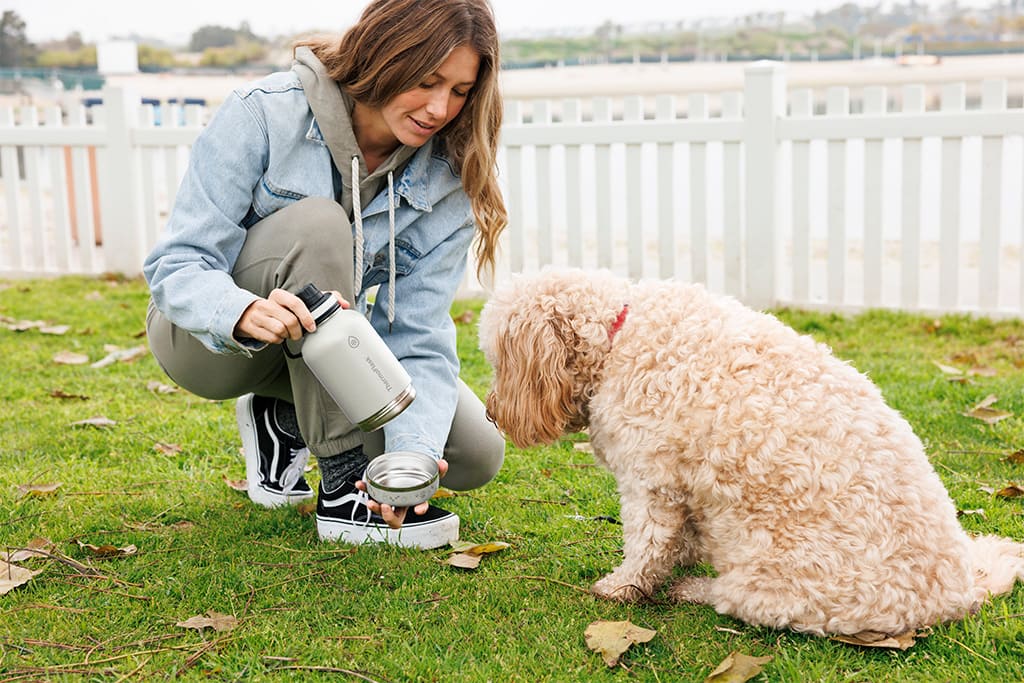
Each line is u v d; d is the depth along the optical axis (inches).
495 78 105.7
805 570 90.4
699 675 88.0
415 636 94.6
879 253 238.2
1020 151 355.3
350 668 88.9
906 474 91.4
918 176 231.8
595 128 256.1
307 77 104.8
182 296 96.8
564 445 153.6
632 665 90.2
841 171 237.5
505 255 271.6
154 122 305.6
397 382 94.7
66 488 132.3
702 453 94.0
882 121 231.3
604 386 99.8
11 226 312.3
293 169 105.3
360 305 117.7
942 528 91.7
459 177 114.2
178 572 107.9
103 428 158.7
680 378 94.8
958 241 230.7
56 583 105.2
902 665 87.7
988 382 177.3
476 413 122.7
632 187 256.4
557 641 94.0
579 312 101.5
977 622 92.9
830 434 91.0
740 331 96.6
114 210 303.1
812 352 97.2
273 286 104.6
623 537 113.5
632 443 97.1
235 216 104.3
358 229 107.7
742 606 94.1
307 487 130.9
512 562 112.0
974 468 138.1
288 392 123.0
